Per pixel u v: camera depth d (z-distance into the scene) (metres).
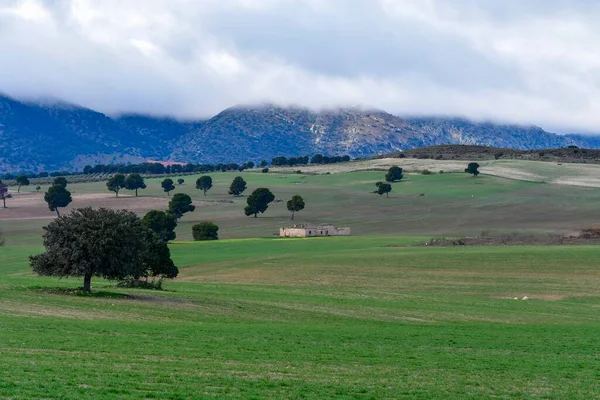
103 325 64.25
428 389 41.38
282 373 44.00
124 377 39.72
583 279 131.38
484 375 46.97
